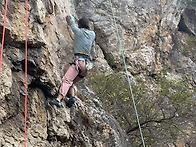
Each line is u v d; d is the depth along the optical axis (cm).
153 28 1498
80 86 836
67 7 891
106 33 1298
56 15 740
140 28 1420
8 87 447
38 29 540
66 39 752
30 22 528
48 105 556
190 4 1919
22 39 502
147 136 1000
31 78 526
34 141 491
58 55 695
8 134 439
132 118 979
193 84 1573
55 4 741
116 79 995
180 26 1825
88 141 630
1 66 448
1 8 471
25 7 525
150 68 1440
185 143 1114
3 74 445
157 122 1005
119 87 972
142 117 1007
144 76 1414
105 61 1243
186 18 1823
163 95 1005
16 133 457
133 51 1400
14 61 492
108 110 916
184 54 1711
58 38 703
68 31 774
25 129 442
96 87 942
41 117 528
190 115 1080
